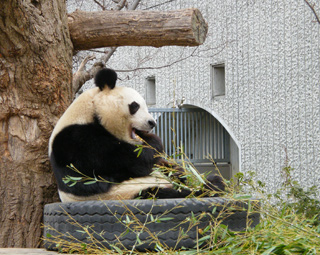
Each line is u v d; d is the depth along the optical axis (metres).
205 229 5.36
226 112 17.56
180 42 7.70
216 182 6.91
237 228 5.94
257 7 16.38
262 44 16.28
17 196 7.58
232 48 17.25
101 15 7.96
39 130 7.71
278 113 15.83
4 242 7.50
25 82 7.54
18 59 7.43
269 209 6.70
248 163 16.86
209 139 18.75
